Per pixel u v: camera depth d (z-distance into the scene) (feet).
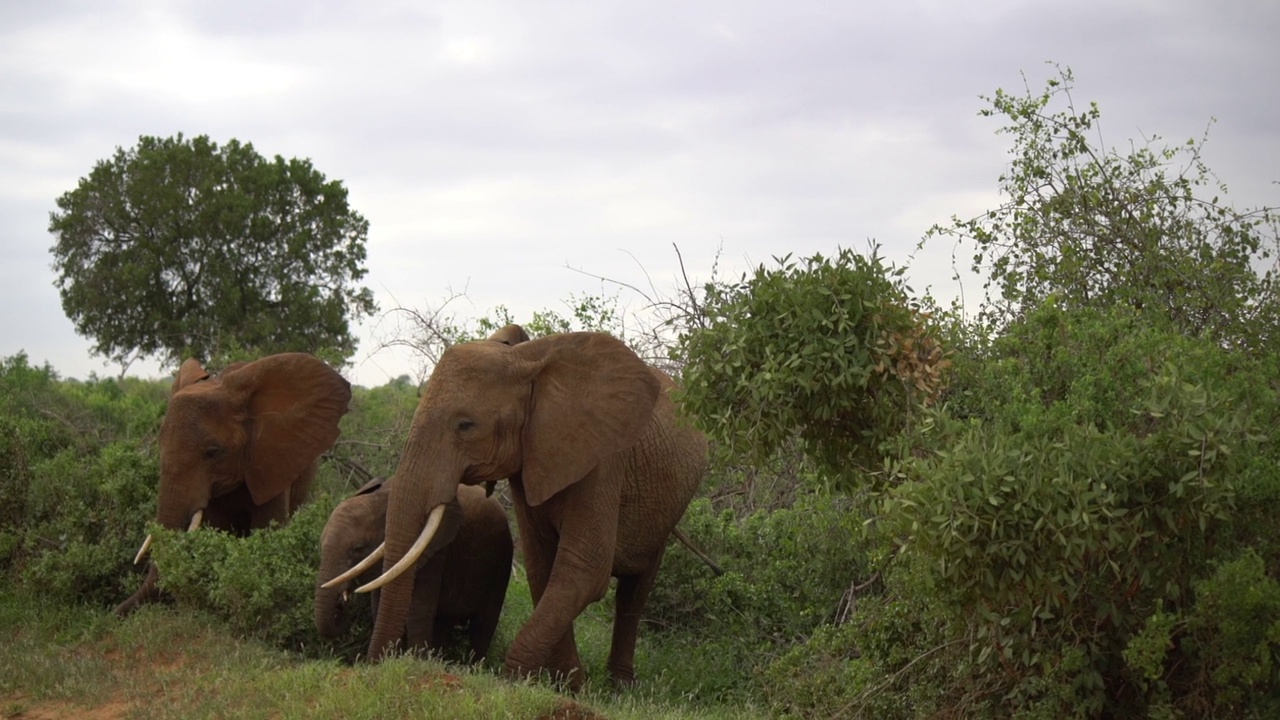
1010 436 20.53
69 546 34.19
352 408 52.90
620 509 31.07
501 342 30.09
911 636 23.73
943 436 21.07
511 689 23.50
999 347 24.91
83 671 27.32
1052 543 18.97
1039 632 21.22
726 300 26.27
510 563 32.94
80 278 110.93
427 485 27.22
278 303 112.06
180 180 112.27
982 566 19.17
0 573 35.04
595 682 31.58
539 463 28.25
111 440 48.06
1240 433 19.19
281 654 28.50
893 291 24.27
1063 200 29.96
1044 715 20.47
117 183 112.06
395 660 25.13
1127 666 20.58
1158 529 19.34
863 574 32.48
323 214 115.65
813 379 23.97
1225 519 18.57
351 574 27.27
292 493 39.22
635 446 31.27
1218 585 18.26
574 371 28.78
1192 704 19.89
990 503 18.74
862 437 25.02
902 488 19.42
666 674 31.99
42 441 42.37
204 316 108.68
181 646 29.01
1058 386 22.50
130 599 32.89
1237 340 26.58
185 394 34.68
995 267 30.50
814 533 33.45
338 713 22.71
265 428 35.70
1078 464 19.04
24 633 31.19
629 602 32.58
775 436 24.34
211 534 31.35
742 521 38.01
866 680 23.50
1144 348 21.62
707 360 24.88
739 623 33.76
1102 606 20.15
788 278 24.57
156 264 108.58
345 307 115.65
